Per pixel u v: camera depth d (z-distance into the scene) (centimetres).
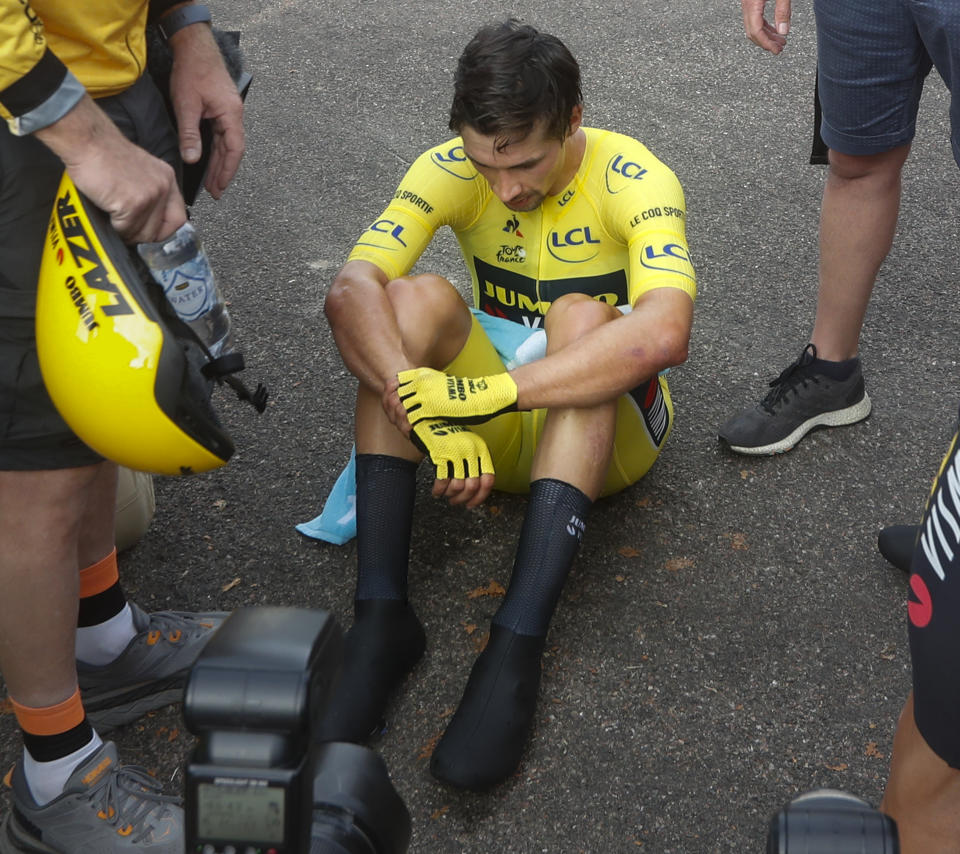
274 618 76
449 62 461
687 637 223
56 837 180
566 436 208
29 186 149
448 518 252
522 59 196
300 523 252
